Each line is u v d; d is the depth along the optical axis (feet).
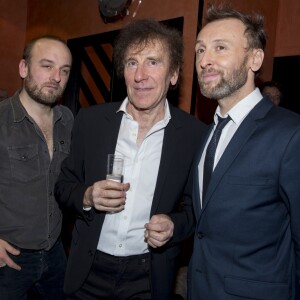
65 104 14.52
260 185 4.10
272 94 10.44
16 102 6.11
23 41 15.94
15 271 6.04
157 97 5.35
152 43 5.25
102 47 14.74
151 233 4.77
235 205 4.22
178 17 9.68
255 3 11.05
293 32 12.17
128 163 5.44
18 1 15.62
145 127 5.59
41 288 6.63
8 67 15.67
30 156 6.04
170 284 5.52
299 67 11.99
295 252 4.18
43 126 6.33
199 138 5.76
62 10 14.10
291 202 3.96
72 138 5.93
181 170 5.54
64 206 5.74
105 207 4.74
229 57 4.47
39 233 6.15
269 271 4.14
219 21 4.63
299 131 4.00
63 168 5.98
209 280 4.42
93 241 5.28
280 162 4.01
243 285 4.16
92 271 5.45
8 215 5.95
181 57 5.75
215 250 4.43
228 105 4.74
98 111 5.82
